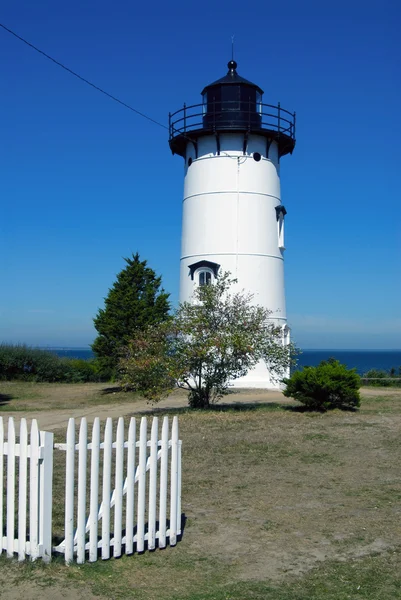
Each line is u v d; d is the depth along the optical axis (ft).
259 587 20.95
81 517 22.24
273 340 67.05
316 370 64.80
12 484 22.24
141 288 103.60
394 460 39.93
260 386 90.48
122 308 101.14
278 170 99.76
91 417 63.67
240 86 92.99
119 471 23.13
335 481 34.68
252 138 94.84
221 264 92.68
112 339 101.04
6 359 117.50
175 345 63.57
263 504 30.32
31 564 21.58
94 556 22.52
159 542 24.36
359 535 26.00
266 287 93.66
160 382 61.98
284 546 24.80
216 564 22.95
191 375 65.62
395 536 25.86
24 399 85.87
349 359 605.31
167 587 20.88
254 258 93.04
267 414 60.34
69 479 22.03
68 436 22.08
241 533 26.25
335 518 28.17
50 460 22.04
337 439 46.98
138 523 23.88
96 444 22.62
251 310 79.77
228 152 94.22
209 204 94.12
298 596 20.25
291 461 39.65
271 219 95.76
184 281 96.32
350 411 62.49
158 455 24.94
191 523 27.48
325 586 21.06
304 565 22.90
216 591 20.61
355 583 21.31
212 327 64.34
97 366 104.12
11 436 22.24
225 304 66.95
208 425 53.52
